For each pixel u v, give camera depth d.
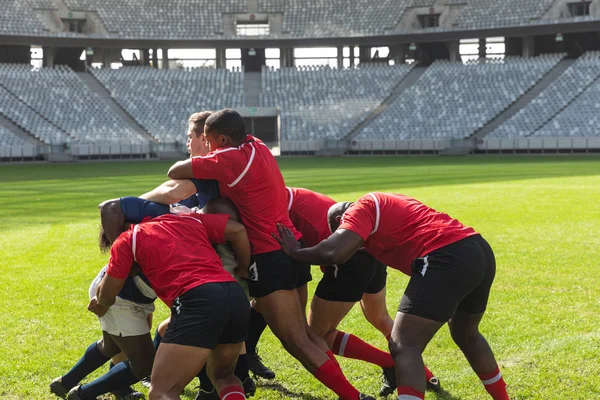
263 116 47.19
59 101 44.69
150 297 4.14
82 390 4.36
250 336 4.92
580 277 7.97
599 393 4.49
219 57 52.44
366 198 4.15
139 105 46.88
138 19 50.69
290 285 4.28
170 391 3.59
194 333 3.59
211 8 52.25
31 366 5.11
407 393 3.64
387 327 5.11
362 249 4.53
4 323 6.27
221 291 3.68
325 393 4.67
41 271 8.59
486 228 11.82
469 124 44.03
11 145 39.34
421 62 53.03
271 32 52.28
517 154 40.69
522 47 50.81
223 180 4.15
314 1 52.88
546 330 5.91
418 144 42.78
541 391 4.54
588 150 39.09
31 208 15.78
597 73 43.91
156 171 29.88
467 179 22.86
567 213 13.74
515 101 44.94
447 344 5.62
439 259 3.86
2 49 49.34
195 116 4.62
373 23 51.03
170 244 3.79
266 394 4.66
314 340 4.43
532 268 8.49
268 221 4.25
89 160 40.47
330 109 47.38
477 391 4.64
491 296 7.14
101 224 4.17
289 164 34.34
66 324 6.25
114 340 4.23
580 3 46.28
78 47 50.78
